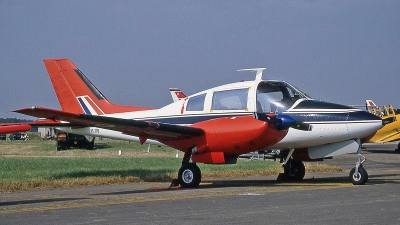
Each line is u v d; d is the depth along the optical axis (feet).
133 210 31.01
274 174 65.92
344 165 83.92
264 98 49.44
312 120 48.75
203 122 48.73
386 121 47.96
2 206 34.06
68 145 134.72
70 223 26.78
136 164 75.41
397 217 27.43
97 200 36.63
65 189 48.49
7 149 138.41
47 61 63.67
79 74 63.05
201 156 48.08
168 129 45.98
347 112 48.21
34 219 28.12
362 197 35.83
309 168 72.33
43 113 40.09
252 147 46.01
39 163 75.20
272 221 26.73
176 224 26.25
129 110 60.54
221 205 32.73
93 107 62.28
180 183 48.88
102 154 115.96
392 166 81.71
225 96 50.39
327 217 27.61
